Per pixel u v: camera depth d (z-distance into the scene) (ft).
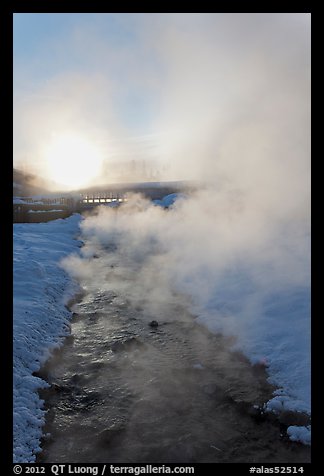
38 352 14.97
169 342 17.39
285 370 13.73
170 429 11.04
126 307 22.70
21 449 10.07
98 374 14.37
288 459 9.75
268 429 10.98
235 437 10.66
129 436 10.75
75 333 18.45
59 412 11.91
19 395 12.12
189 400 12.54
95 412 11.92
